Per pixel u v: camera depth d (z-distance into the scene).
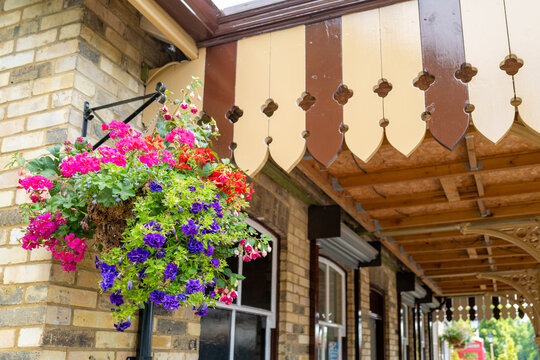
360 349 6.68
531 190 5.34
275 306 4.71
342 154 4.61
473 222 6.51
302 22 2.97
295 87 2.89
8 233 2.60
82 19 2.79
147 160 2.12
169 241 2.04
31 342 2.33
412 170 4.91
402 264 9.45
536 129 2.37
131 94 3.08
